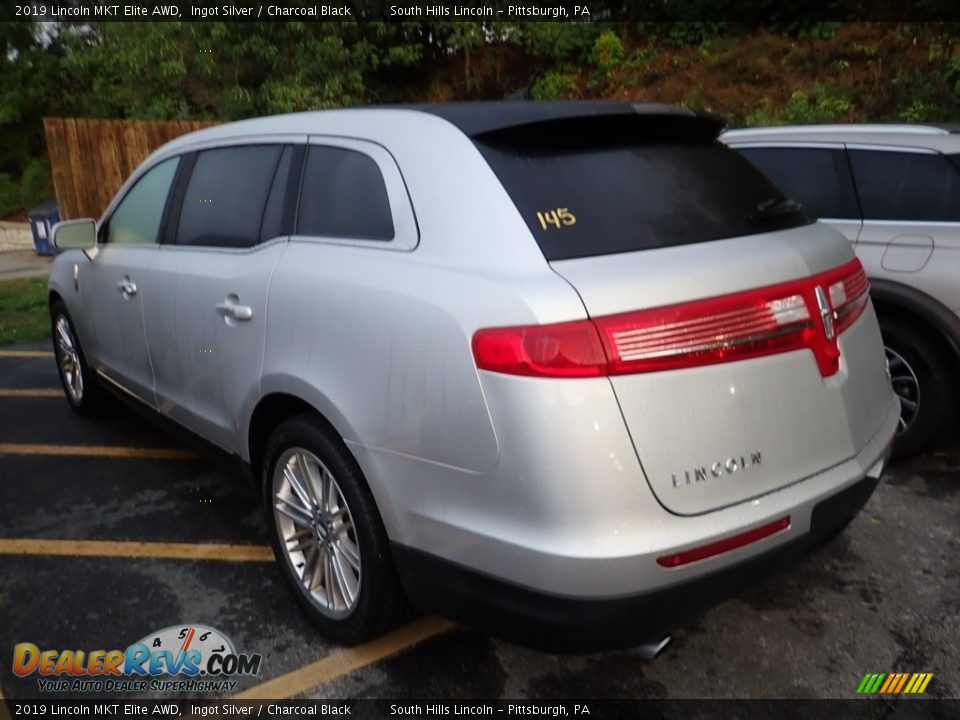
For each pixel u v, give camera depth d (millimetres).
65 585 3342
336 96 12023
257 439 3203
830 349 2475
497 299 2172
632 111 2625
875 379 2736
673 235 2418
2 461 4625
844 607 3076
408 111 2797
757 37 11977
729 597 2293
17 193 16547
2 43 16469
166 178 3963
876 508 3820
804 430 2371
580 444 2059
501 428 2133
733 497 2213
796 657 2805
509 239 2287
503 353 2117
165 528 3816
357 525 2635
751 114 10680
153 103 12867
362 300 2533
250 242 3219
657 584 2104
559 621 2129
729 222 2572
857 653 2818
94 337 4641
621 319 2104
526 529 2125
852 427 2533
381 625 2727
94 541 3699
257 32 12156
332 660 2852
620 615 2104
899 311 4137
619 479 2064
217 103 12586
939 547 3473
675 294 2180
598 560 2045
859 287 2752
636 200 2482
